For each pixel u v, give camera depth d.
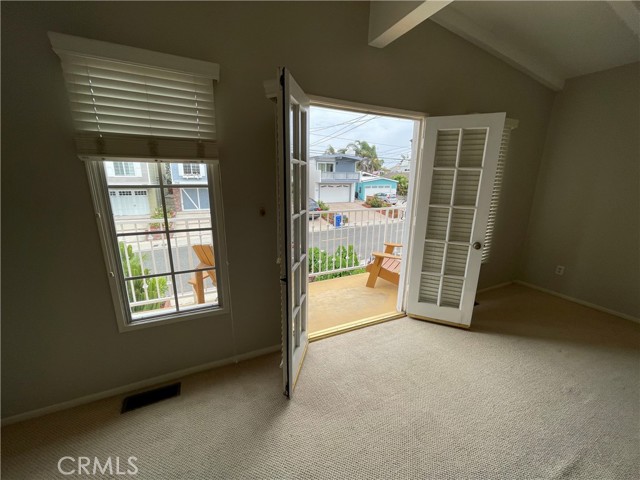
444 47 2.23
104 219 1.51
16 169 1.29
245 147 1.71
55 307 1.49
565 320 2.66
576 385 1.79
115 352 1.67
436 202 2.42
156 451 1.34
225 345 1.97
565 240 3.12
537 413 1.57
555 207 3.19
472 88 2.46
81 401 1.63
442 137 2.29
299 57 1.72
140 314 1.76
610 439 1.41
